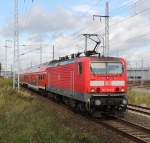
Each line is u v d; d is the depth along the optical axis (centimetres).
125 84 2072
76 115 2147
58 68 2836
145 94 3962
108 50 3538
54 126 1493
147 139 1420
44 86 3697
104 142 1327
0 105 2034
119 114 2192
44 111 2052
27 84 5747
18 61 3925
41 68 4116
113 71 2053
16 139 1173
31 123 1473
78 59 2175
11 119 1553
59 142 1170
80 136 1316
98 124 1814
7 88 3484
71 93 2348
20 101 2420
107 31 3594
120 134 1531
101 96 2028
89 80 2012
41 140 1174
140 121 1930
